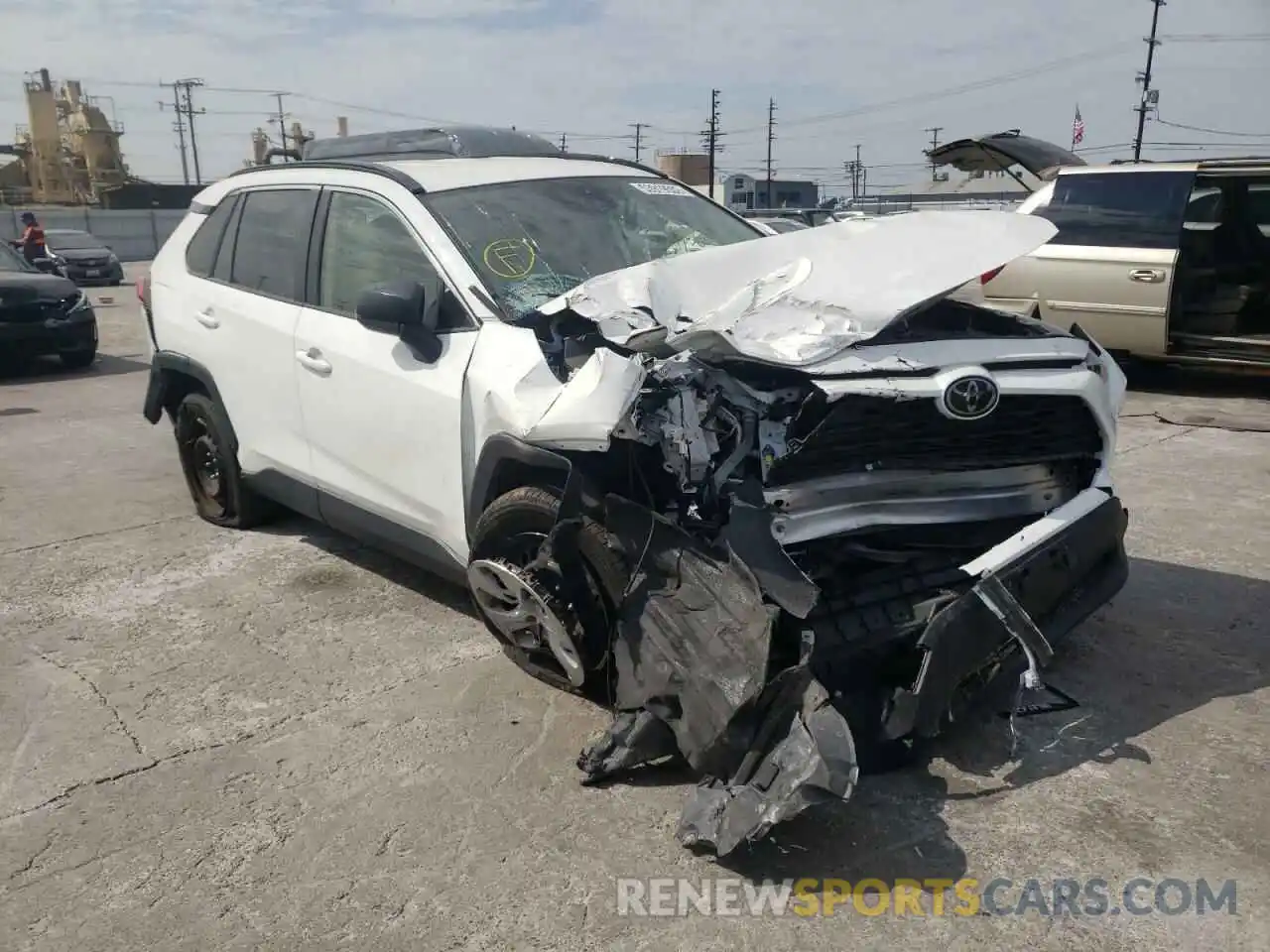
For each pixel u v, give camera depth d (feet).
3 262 37.93
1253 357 26.27
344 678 13.03
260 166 18.02
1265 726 11.26
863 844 9.53
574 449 10.43
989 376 9.96
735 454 10.09
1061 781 10.36
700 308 11.27
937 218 12.26
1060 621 11.00
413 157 16.37
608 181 15.38
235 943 8.56
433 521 13.28
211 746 11.56
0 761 11.39
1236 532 17.15
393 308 12.25
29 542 18.38
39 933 8.73
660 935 8.50
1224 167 26.23
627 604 10.29
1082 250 28.19
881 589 10.46
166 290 18.48
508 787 10.57
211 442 18.11
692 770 10.71
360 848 9.71
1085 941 8.28
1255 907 8.57
